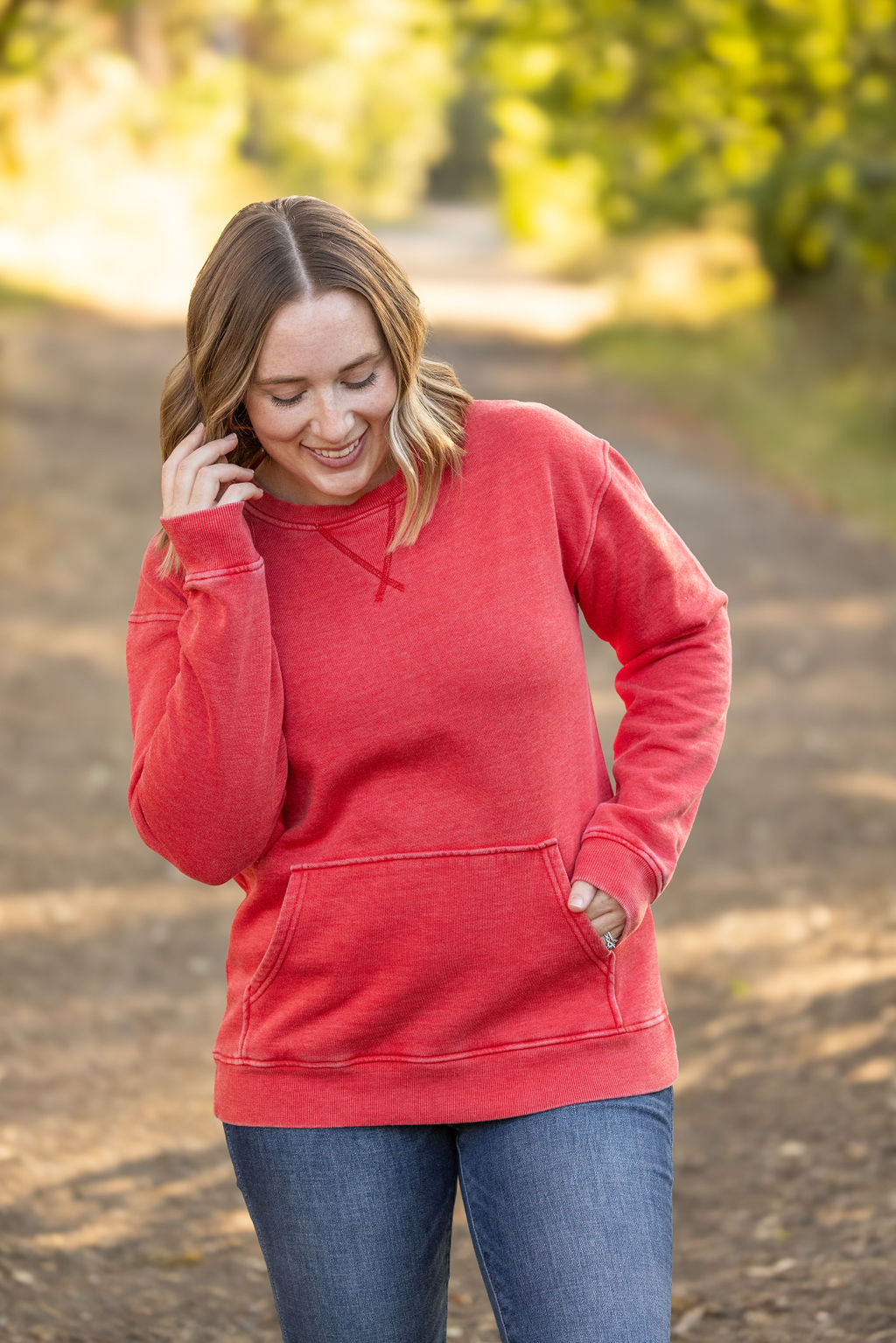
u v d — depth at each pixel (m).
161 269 21.81
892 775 6.86
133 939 5.36
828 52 11.16
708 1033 4.60
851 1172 3.70
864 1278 3.17
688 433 15.62
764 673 8.43
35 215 21.12
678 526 11.45
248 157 40.72
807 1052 4.41
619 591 2.13
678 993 4.88
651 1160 1.97
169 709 1.97
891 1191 3.56
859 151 11.73
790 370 18.36
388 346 1.95
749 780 6.82
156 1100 4.23
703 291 22.00
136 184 22.09
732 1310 3.15
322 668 1.99
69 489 10.98
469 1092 2.00
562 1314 1.84
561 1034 2.01
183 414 2.08
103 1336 2.99
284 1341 2.07
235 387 1.94
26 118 19.34
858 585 10.20
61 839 6.14
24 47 10.26
